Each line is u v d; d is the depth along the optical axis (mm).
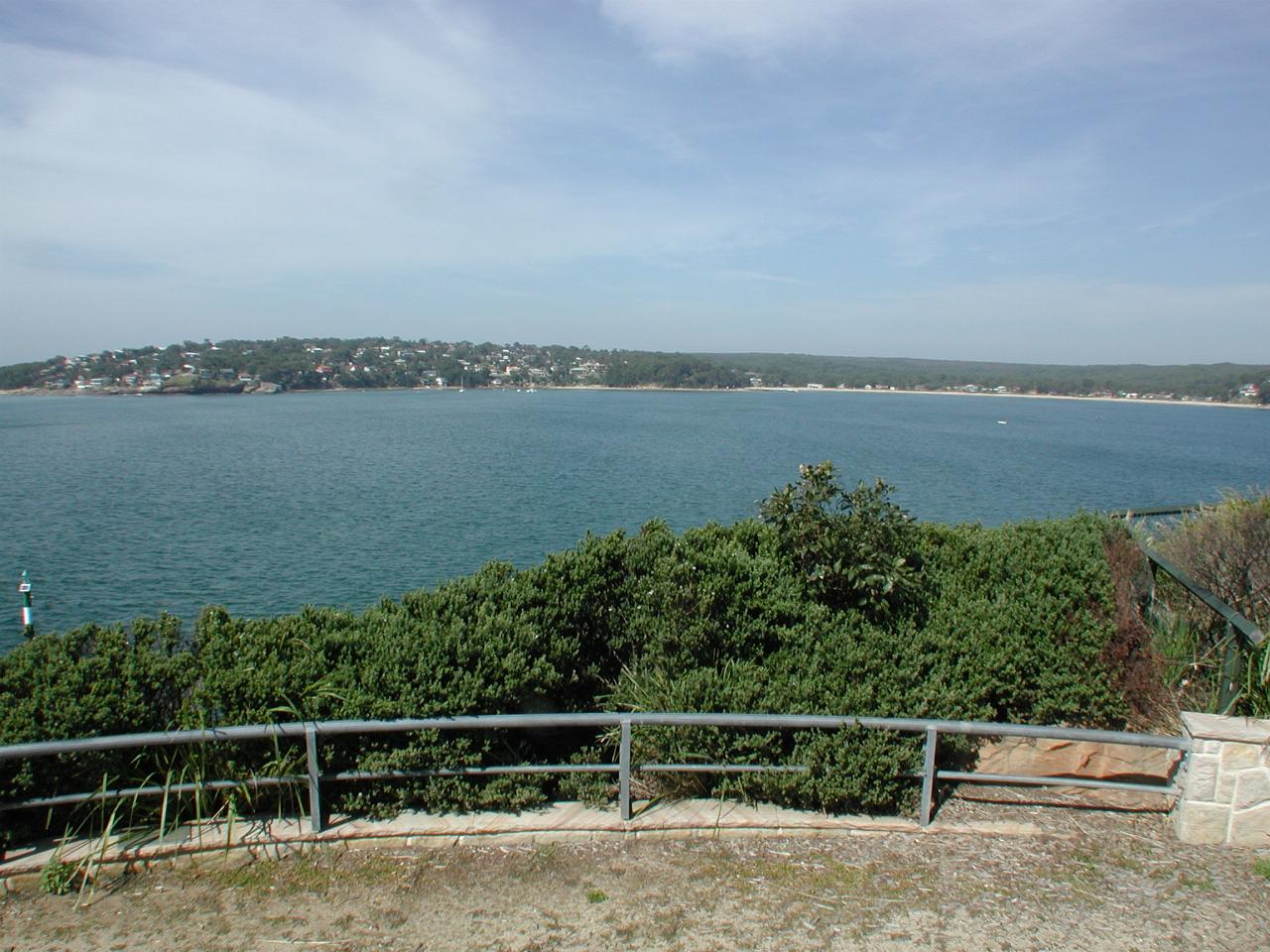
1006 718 5770
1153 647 6441
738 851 4707
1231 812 4777
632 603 6469
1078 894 4332
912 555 6859
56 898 4191
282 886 4309
